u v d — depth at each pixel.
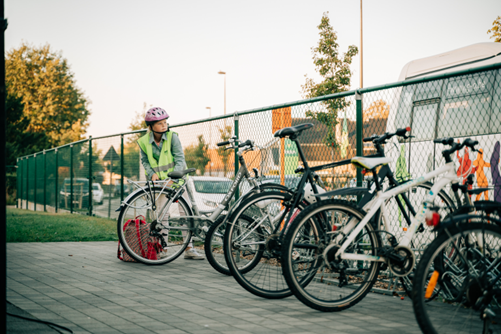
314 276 4.09
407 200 4.37
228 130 7.48
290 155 6.05
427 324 3.04
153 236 6.42
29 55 57.59
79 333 3.42
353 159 3.94
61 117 57.41
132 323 3.70
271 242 4.46
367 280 4.06
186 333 3.45
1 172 2.90
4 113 2.89
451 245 3.11
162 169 6.93
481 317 3.04
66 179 17.66
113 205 13.29
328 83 18.09
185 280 5.45
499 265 3.15
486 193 4.93
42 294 4.71
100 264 6.55
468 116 6.46
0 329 2.91
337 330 3.53
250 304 4.34
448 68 7.35
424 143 5.55
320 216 4.02
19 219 14.65
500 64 4.19
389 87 5.07
